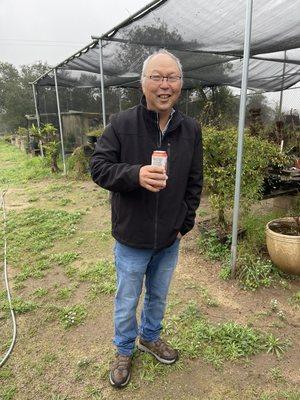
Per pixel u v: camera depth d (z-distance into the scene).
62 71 9.55
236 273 3.54
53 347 2.68
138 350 2.57
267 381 2.28
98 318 3.01
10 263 4.22
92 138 9.48
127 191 1.77
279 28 4.65
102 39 5.57
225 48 5.89
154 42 5.52
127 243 1.95
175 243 2.15
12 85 31.94
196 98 12.96
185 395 2.20
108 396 2.22
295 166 4.84
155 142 1.82
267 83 11.09
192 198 2.11
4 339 2.80
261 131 7.30
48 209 6.44
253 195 4.00
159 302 2.29
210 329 2.73
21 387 2.32
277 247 3.41
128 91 13.52
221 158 3.99
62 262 4.14
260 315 2.94
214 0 3.81
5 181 9.38
